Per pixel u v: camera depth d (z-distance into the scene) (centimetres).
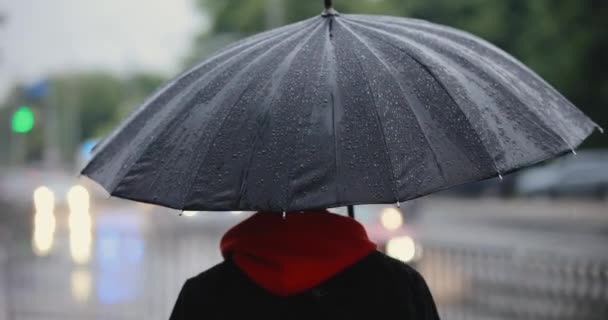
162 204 263
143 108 297
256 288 272
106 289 1383
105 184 280
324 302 267
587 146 4194
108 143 297
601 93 4103
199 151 267
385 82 271
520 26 4731
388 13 5519
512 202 3753
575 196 3531
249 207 254
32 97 2533
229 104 272
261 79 275
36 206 2244
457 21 5316
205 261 1577
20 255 1759
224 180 260
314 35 291
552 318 1037
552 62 4209
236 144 264
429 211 3622
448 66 282
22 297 1321
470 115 268
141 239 1819
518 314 1083
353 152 257
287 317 269
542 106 287
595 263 1009
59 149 9769
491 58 302
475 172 258
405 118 265
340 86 269
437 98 270
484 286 1137
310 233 270
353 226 275
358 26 296
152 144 277
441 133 264
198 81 288
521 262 1086
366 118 263
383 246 1375
